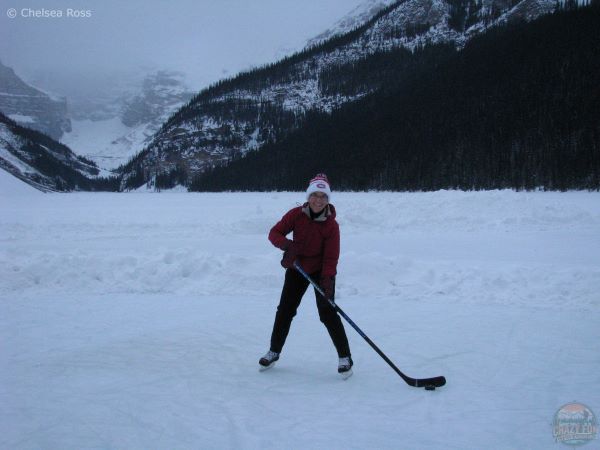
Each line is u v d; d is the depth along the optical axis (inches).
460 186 2440.9
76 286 297.3
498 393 144.9
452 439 117.5
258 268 308.0
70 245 512.4
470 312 236.7
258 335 207.2
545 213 613.9
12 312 244.5
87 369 167.6
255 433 121.3
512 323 217.0
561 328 208.4
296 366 171.6
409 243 484.1
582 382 151.9
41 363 173.2
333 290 156.3
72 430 123.5
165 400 141.7
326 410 134.8
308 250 160.1
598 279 267.3
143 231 622.8
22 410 135.2
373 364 171.9
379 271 297.1
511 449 112.7
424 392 147.0
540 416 129.4
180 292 287.3
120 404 138.9
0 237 577.9
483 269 296.8
